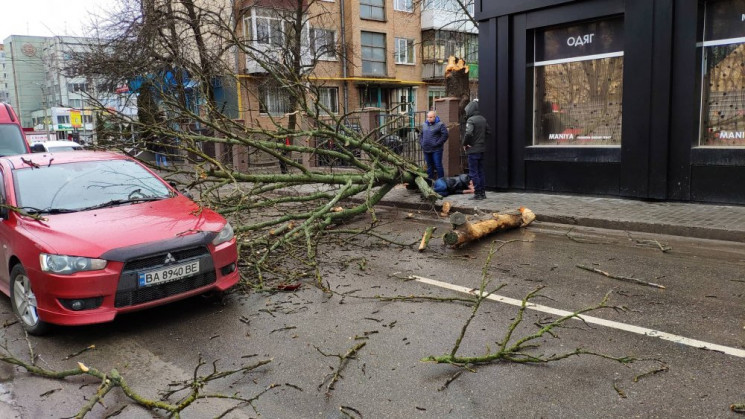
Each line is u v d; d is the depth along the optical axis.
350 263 6.79
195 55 16.75
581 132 10.90
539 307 5.02
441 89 38.41
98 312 4.49
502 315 4.85
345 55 24.42
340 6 31.61
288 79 10.00
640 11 9.42
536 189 11.36
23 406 3.55
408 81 35.56
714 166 8.97
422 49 36.47
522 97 11.37
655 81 9.38
